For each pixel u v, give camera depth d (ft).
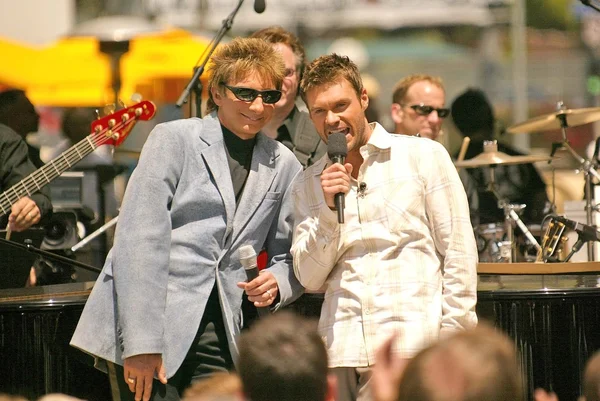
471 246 33.91
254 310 36.40
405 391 18.40
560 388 38.78
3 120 60.39
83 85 87.20
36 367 38.32
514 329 38.70
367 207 34.12
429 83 59.88
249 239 35.65
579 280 41.93
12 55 86.99
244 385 21.67
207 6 101.40
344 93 34.30
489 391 17.94
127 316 33.42
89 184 61.93
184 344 34.12
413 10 108.78
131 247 33.78
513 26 106.22
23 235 49.70
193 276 34.65
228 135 35.96
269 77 35.45
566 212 54.65
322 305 36.27
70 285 44.91
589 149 73.87
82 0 99.60
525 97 106.63
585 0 48.62
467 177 62.39
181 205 34.78
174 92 86.53
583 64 117.50
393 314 33.35
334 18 107.96
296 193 35.68
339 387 34.06
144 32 74.18
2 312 38.09
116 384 35.14
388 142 34.53
